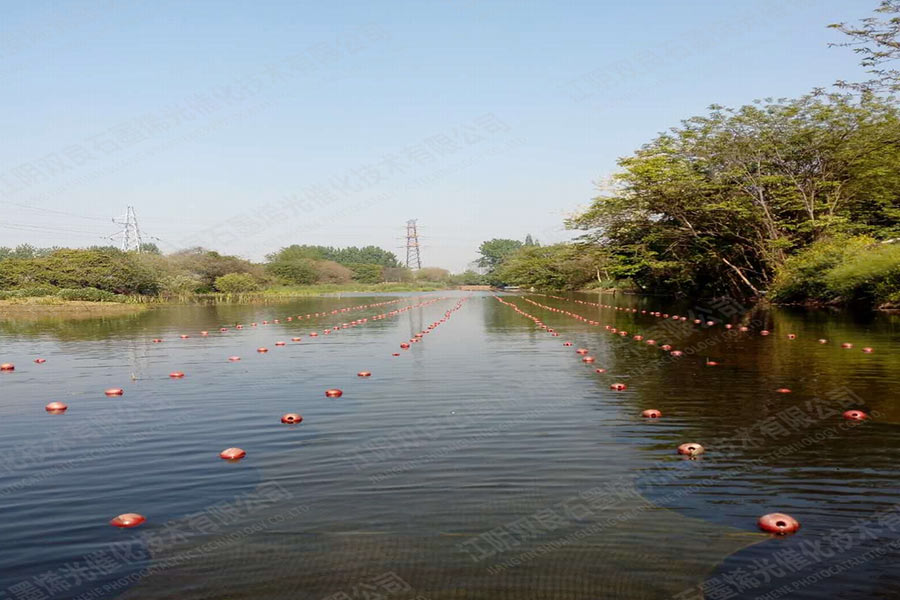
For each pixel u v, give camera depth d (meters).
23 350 17.64
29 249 90.06
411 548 4.69
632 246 42.19
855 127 29.20
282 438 7.75
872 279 26.03
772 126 30.78
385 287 90.00
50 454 7.27
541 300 47.19
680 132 33.50
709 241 36.41
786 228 32.31
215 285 61.97
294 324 26.58
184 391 11.00
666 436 7.58
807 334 18.36
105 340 20.30
